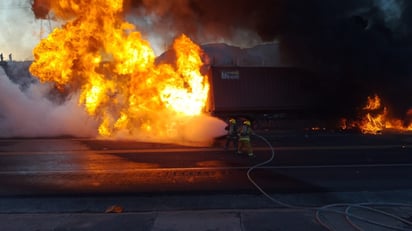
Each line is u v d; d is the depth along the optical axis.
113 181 8.80
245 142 12.47
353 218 5.74
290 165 10.78
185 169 10.26
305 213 5.99
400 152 13.27
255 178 9.05
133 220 5.64
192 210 6.32
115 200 7.18
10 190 7.98
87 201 7.13
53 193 7.73
